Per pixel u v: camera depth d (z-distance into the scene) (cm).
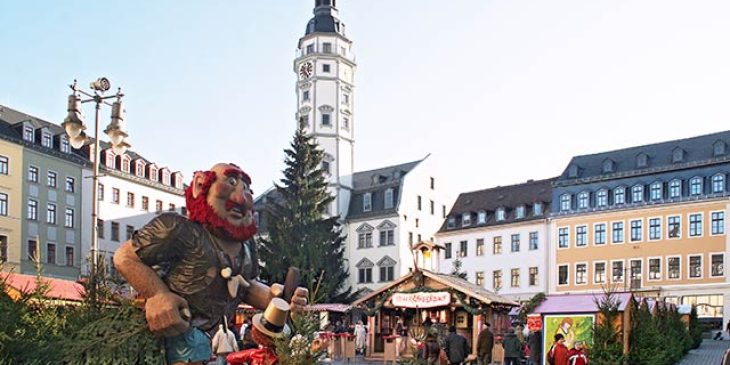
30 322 648
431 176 7075
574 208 6166
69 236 5531
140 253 582
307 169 4769
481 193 7069
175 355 598
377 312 2767
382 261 6619
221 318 621
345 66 7100
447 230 6950
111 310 702
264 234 6481
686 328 3083
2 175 5025
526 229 6425
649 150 6034
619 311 1930
